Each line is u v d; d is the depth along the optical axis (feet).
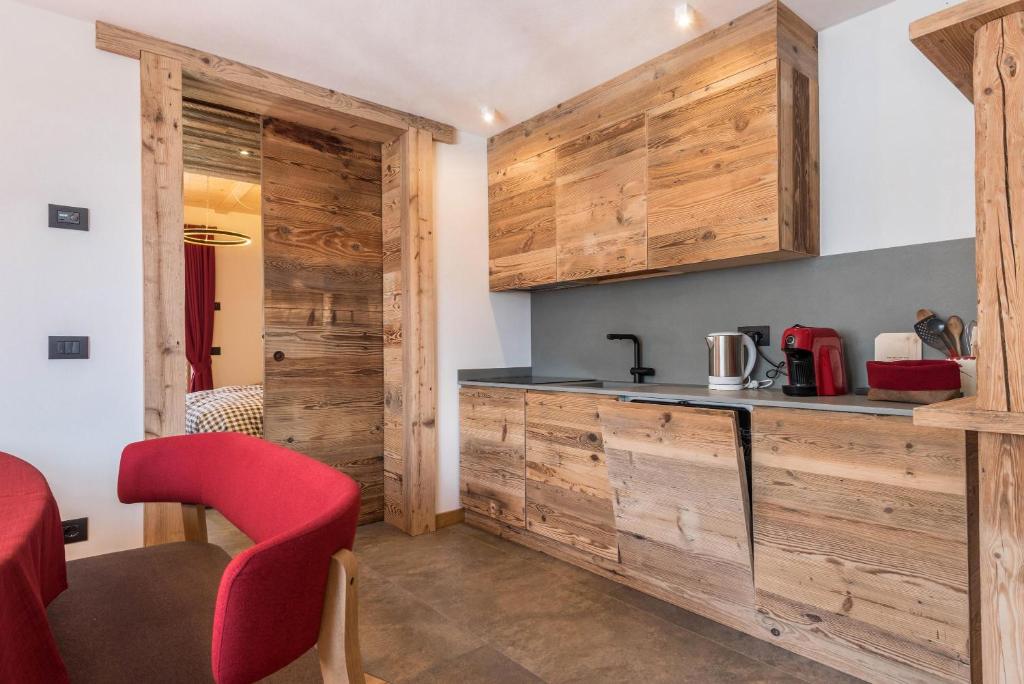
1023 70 2.96
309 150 10.49
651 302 10.02
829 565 5.88
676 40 8.02
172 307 7.93
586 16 7.45
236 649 2.17
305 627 2.45
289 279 10.24
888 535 5.44
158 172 7.88
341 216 10.91
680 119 8.09
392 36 7.94
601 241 9.25
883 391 6.11
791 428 6.15
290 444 10.18
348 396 10.94
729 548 6.81
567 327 11.69
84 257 7.40
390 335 11.14
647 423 7.32
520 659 6.32
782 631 6.45
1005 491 3.14
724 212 7.54
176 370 7.92
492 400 10.39
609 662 6.24
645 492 7.59
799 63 7.41
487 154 11.86
